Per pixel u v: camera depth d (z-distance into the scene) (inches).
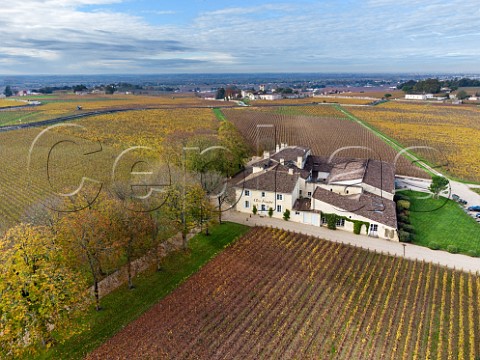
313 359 1381.6
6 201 2807.6
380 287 1823.3
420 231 2444.6
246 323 1567.4
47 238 1491.1
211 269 1988.2
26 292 1293.1
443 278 1892.2
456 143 5182.1
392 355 1397.6
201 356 1389.0
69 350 1430.9
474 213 2775.6
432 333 1517.0
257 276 1918.1
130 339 1478.8
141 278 1905.8
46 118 6274.6
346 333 1513.3
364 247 2217.0
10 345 1275.8
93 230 1583.4
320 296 1753.2
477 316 1606.8
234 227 2509.8
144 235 1784.0
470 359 1380.4
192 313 1632.6
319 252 2150.6
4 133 5019.7
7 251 1332.4
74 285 1434.5
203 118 6540.4
